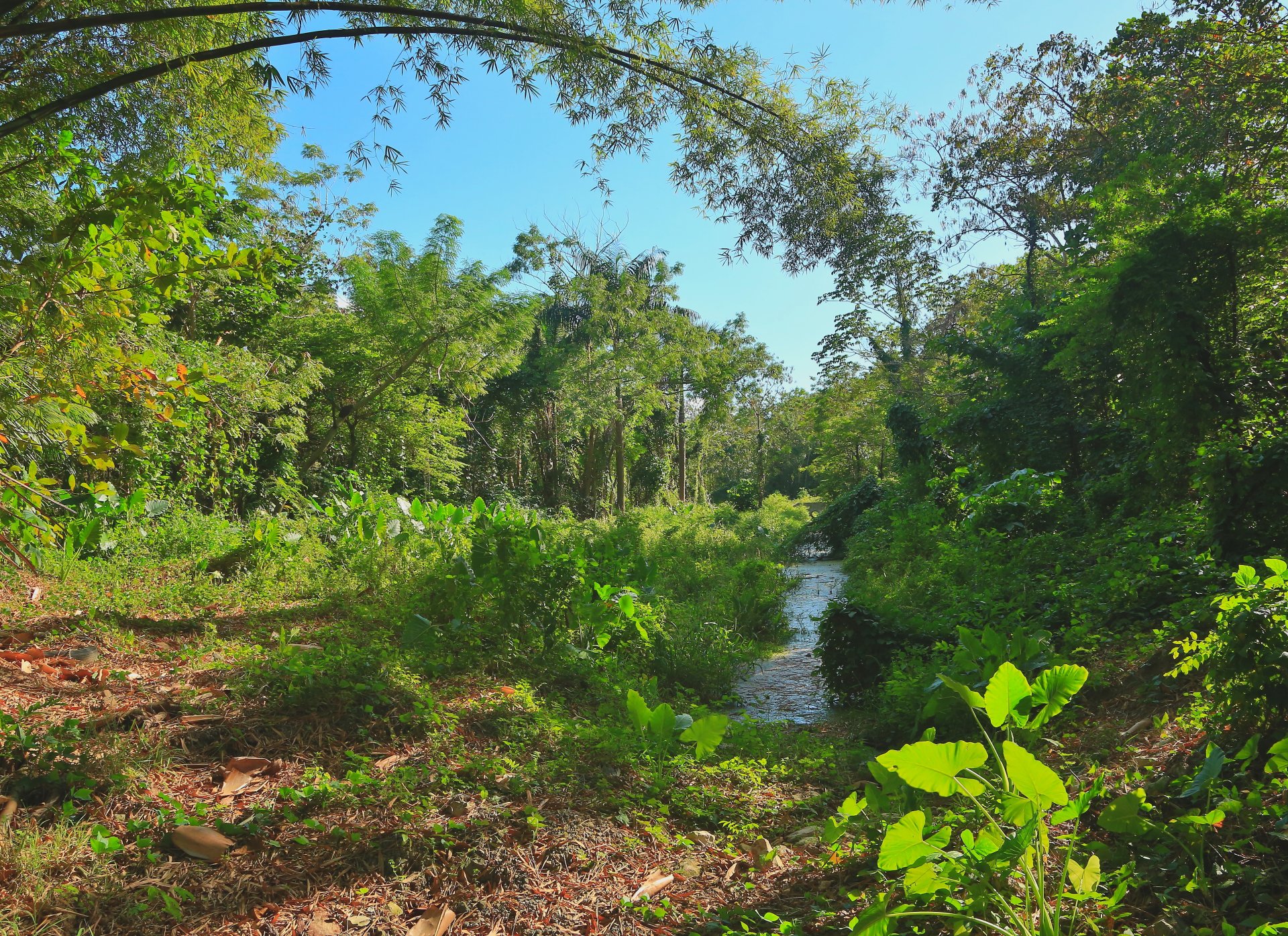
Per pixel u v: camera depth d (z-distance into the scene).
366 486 16.31
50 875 2.49
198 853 2.73
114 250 3.18
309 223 19.09
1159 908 2.49
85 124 4.88
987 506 10.43
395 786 3.27
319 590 7.32
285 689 4.18
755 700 6.56
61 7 4.21
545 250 28.09
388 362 18.89
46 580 6.16
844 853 3.18
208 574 7.33
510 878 2.84
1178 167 11.23
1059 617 6.38
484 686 5.08
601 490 32.03
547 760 3.97
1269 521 5.79
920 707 4.93
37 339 3.21
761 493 44.22
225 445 11.67
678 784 3.95
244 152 6.16
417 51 4.93
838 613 6.28
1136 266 8.92
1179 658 4.52
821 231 6.63
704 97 5.71
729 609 9.35
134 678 4.31
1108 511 9.56
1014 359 13.43
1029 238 19.98
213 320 14.77
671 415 35.41
